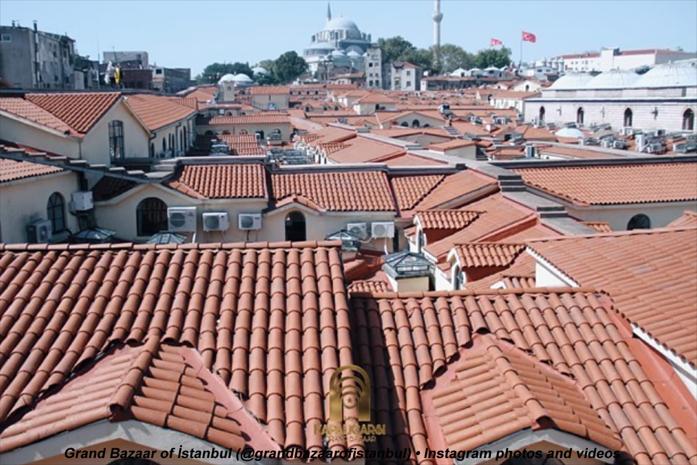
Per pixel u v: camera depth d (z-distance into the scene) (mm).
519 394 10375
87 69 118562
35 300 11680
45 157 29531
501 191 32250
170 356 10547
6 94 35281
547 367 11859
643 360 12047
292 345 10898
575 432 9898
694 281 13227
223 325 11219
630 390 11414
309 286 12141
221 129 87812
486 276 22656
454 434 10164
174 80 179250
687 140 75875
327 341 11000
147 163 36062
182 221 32875
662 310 12352
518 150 64062
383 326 12539
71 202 31188
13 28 87000
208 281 12352
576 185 36875
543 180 37406
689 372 11031
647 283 13508
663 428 10719
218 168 36250
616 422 10867
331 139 63438
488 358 11641
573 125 110688
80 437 8922
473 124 100875
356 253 31906
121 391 9234
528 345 12188
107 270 12578
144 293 11984
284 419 9789
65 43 105812
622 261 15031
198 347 10875
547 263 16344
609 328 12648
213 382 10266
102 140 34875
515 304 13078
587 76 133750
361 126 86375
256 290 12078
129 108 37969
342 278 12398
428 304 13055
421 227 29516
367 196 35031
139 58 157250
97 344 10836
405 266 26406
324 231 34219
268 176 36438
